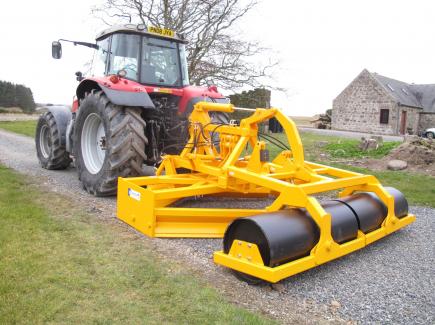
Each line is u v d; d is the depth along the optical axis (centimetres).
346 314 276
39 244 357
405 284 324
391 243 420
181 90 603
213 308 269
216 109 470
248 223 318
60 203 503
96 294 278
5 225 396
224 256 324
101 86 524
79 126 580
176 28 1442
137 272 316
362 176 422
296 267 302
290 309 280
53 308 254
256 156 432
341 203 380
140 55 588
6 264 310
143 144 526
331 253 328
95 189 542
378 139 1109
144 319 251
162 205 444
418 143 955
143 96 531
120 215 446
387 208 417
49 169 755
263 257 307
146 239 392
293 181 429
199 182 450
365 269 352
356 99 3491
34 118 2800
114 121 515
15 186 578
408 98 3519
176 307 268
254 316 261
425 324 266
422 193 656
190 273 325
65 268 313
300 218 329
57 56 661
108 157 519
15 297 263
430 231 464
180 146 570
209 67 1490
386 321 269
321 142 1218
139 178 450
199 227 411
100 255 345
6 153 954
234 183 421
